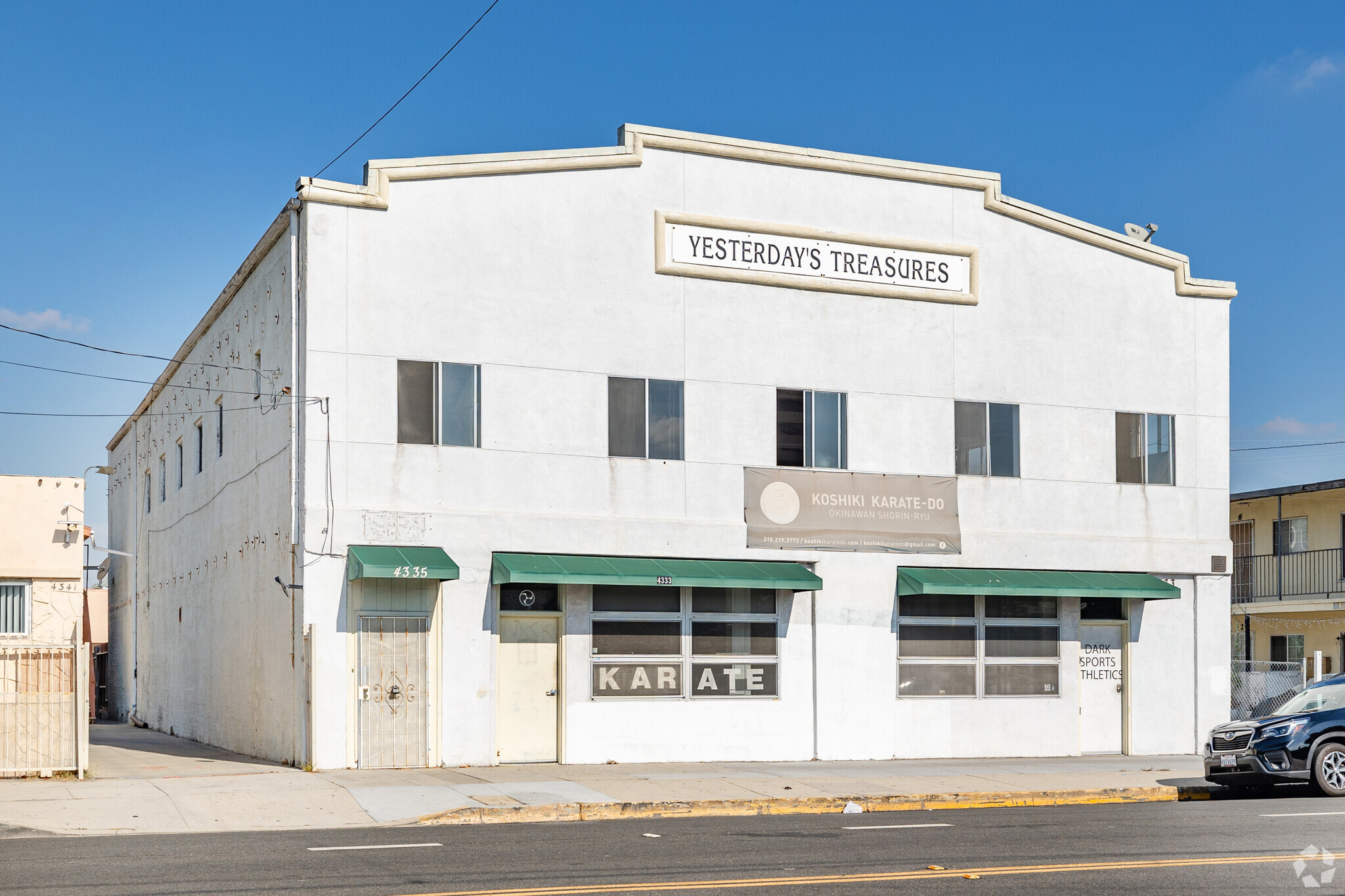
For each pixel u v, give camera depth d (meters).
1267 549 38.69
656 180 22.38
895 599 23.31
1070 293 25.25
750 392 22.69
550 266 21.53
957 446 24.09
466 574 20.48
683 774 19.61
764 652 22.36
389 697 19.84
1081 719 24.53
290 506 20.23
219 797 16.50
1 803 15.71
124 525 40.25
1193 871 11.68
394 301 20.47
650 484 21.86
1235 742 18.66
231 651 24.62
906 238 24.02
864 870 11.69
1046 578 23.91
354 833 14.33
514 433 21.05
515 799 16.52
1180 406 25.91
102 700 44.75
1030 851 12.92
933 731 23.36
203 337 28.61
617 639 21.42
